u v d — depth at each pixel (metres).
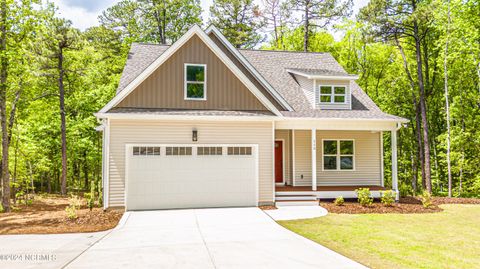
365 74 31.19
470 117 23.28
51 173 28.11
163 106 13.37
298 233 9.52
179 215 11.88
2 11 14.41
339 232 9.69
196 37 13.86
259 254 7.41
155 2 32.91
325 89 16.64
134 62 15.84
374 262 6.92
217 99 13.94
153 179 12.80
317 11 31.97
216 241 8.54
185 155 13.15
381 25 23.25
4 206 14.50
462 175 23.84
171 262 6.82
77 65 22.86
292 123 14.66
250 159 13.77
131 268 6.45
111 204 12.41
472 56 20.30
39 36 19.00
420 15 20.98
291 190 14.99
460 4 19.98
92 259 7.02
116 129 12.51
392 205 14.33
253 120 13.74
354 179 17.28
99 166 28.36
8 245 8.20
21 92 19.36
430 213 13.11
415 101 26.47
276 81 17.84
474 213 13.22
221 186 13.45
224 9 35.38
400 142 29.92
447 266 6.72
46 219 11.45
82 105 25.16
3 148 14.77
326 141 17.22
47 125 23.98
